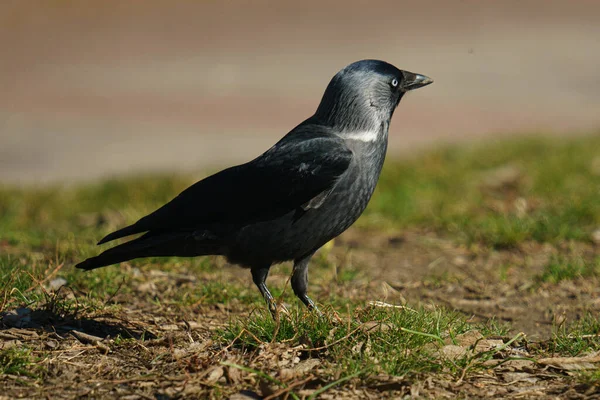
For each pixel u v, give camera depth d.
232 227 7.85
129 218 13.55
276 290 9.68
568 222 12.86
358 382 6.45
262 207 7.78
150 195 16.14
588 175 15.69
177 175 17.98
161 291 9.61
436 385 6.51
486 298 9.91
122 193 16.38
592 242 12.19
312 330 7.28
